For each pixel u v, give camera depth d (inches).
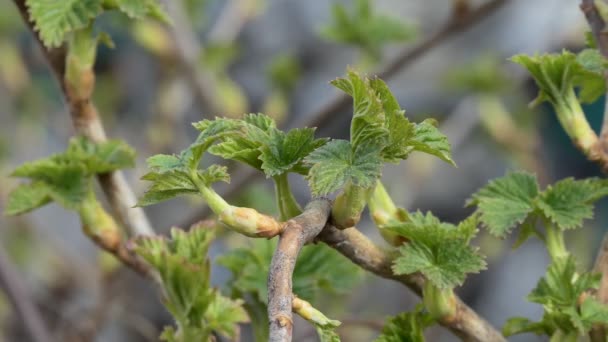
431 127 14.5
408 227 15.2
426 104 43.4
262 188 28.2
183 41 31.9
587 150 16.4
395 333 15.7
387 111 14.3
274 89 36.8
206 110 32.3
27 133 43.6
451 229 15.3
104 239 17.8
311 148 14.6
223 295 18.4
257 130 14.6
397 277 15.6
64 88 17.9
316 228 14.4
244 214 14.3
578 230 39.5
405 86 43.6
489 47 43.1
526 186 16.3
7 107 42.9
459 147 42.4
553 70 16.3
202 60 33.1
